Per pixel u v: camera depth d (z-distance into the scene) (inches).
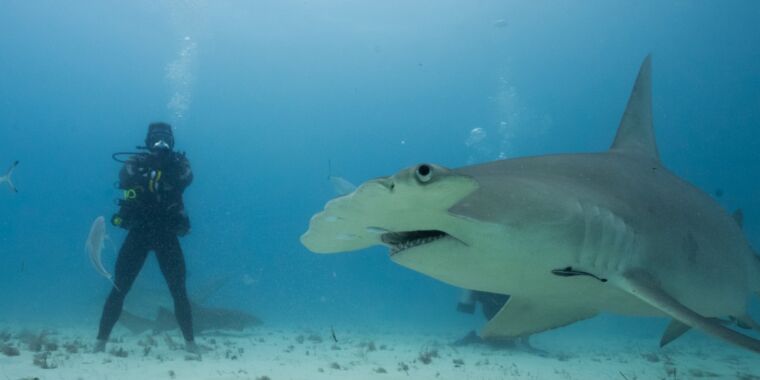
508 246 113.9
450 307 1598.2
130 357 252.1
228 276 647.8
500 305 446.9
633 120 189.2
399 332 614.5
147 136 310.2
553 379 234.2
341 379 203.6
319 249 132.9
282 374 211.8
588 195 128.4
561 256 118.6
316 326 685.3
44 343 285.4
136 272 288.8
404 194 96.2
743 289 189.5
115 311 275.9
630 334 732.7
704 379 260.5
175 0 1908.2
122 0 1908.2
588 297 145.6
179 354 273.0
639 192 145.8
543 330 179.0
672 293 150.1
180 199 303.1
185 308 287.7
